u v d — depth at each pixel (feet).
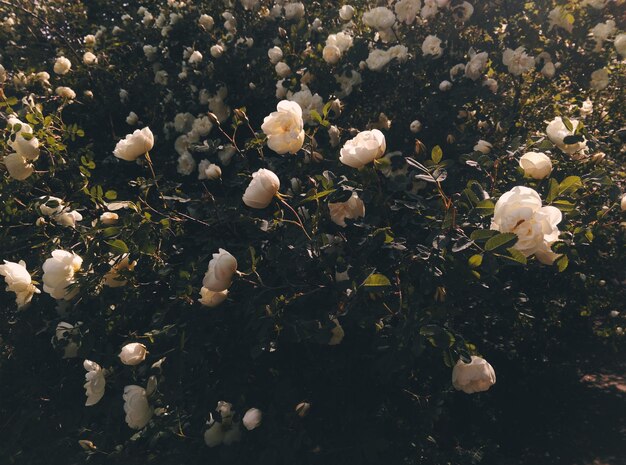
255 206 6.28
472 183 5.90
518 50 9.88
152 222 7.59
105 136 13.35
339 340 7.25
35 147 8.23
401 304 6.16
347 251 7.29
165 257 8.27
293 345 8.30
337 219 6.86
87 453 8.71
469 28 10.98
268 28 13.37
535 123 11.48
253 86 11.73
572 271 10.86
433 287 6.03
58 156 9.05
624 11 9.86
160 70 13.76
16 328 10.62
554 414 12.84
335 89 10.34
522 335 11.94
